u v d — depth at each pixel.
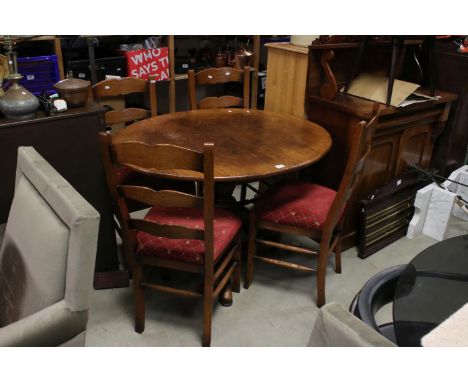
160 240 1.62
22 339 1.00
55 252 1.08
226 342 1.77
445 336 0.98
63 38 2.51
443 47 2.48
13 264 1.25
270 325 1.87
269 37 3.46
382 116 2.10
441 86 2.51
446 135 2.59
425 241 2.52
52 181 1.16
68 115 1.70
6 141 1.61
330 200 1.95
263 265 2.28
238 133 2.05
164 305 1.96
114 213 2.03
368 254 2.36
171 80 3.04
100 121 1.80
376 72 2.51
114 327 1.83
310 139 1.99
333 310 0.82
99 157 1.85
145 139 1.93
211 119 2.26
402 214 2.50
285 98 2.46
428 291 1.17
